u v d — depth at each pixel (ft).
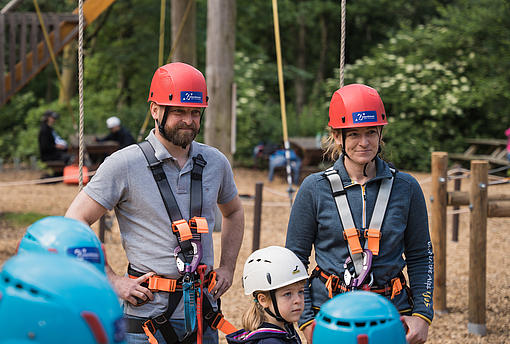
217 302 9.52
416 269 9.20
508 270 24.38
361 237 8.72
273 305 8.21
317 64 97.86
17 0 34.40
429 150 55.57
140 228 8.82
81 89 10.86
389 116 58.34
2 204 36.17
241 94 59.72
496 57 55.72
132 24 66.08
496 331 17.65
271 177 49.57
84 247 5.70
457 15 59.67
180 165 8.99
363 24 93.50
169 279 8.68
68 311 3.33
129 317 8.77
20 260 3.54
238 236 10.06
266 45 94.79
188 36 32.37
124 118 59.82
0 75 33.63
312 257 23.94
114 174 8.71
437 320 18.45
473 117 57.62
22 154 59.31
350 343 4.63
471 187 17.30
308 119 61.87
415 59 58.85
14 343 3.33
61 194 40.86
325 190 8.96
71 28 34.27
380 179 8.93
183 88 8.67
